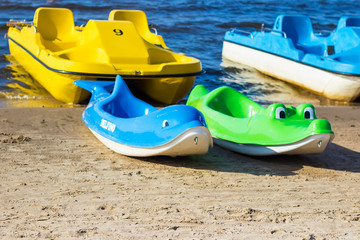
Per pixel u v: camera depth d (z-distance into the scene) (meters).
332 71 9.70
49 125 6.60
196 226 3.68
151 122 5.03
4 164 4.95
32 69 9.09
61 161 5.13
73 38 9.69
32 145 5.66
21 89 9.10
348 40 10.73
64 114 7.23
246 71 11.96
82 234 3.48
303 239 3.52
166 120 4.89
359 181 4.88
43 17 9.63
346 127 7.19
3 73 9.99
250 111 6.25
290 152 5.20
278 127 5.25
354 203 4.27
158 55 8.45
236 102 6.36
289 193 4.46
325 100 9.98
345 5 24.59
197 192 4.40
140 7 20.39
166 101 8.34
